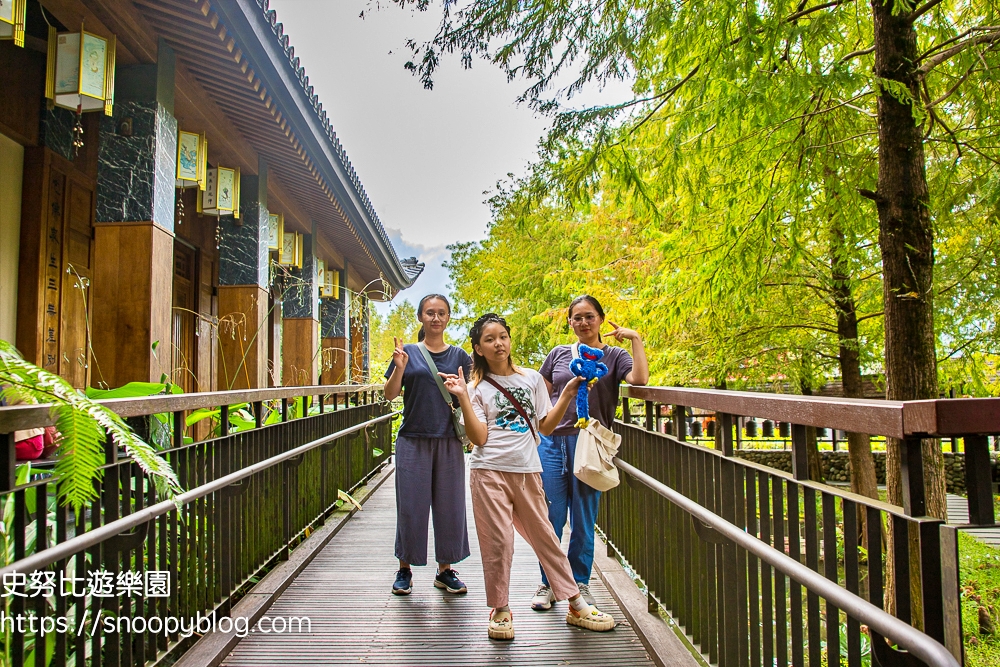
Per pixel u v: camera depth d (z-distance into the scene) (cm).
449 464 336
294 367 1107
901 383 437
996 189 443
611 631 288
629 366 319
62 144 659
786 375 877
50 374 175
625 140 485
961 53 463
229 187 748
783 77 407
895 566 125
